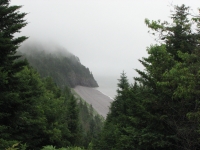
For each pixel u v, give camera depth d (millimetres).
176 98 8469
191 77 6230
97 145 21172
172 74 6879
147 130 9281
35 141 13711
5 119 10180
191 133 8117
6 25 10742
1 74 8742
